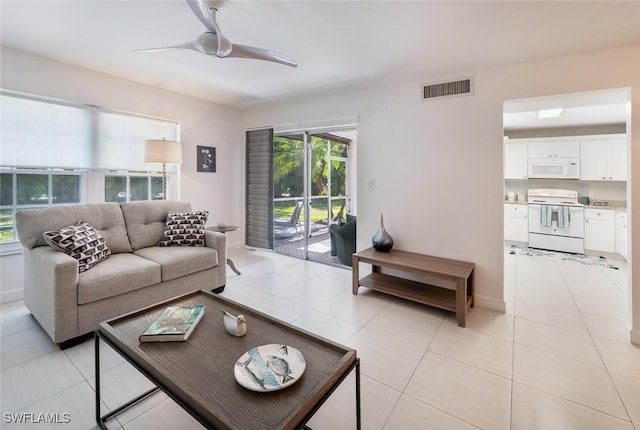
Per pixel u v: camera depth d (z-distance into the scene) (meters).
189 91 4.00
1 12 2.12
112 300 2.31
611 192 5.28
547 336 2.37
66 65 3.07
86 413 1.57
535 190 5.72
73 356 2.03
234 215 5.05
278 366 1.21
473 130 2.96
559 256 4.96
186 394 1.07
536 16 2.00
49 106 3.03
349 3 1.93
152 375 1.23
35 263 2.33
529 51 2.50
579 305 2.98
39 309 2.28
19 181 2.93
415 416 1.56
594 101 2.80
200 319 1.65
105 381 1.80
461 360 2.05
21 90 2.81
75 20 2.22
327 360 1.29
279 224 5.02
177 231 3.17
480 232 2.96
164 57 2.90
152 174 3.90
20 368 1.90
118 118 3.54
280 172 4.89
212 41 1.90
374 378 1.86
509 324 2.58
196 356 1.31
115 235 2.89
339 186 5.83
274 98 4.28
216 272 3.14
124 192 3.68
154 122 3.90
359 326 2.53
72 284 2.09
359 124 3.72
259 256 4.73
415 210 3.33
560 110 4.11
